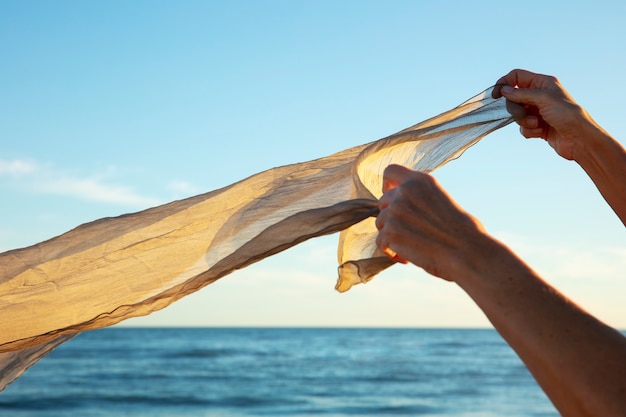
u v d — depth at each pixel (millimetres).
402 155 1420
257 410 27078
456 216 861
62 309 1287
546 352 726
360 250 1330
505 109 1558
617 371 699
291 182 1303
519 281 780
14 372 1438
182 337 80062
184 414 25797
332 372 40406
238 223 1285
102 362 44906
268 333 96500
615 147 1424
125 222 1313
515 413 25156
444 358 51375
